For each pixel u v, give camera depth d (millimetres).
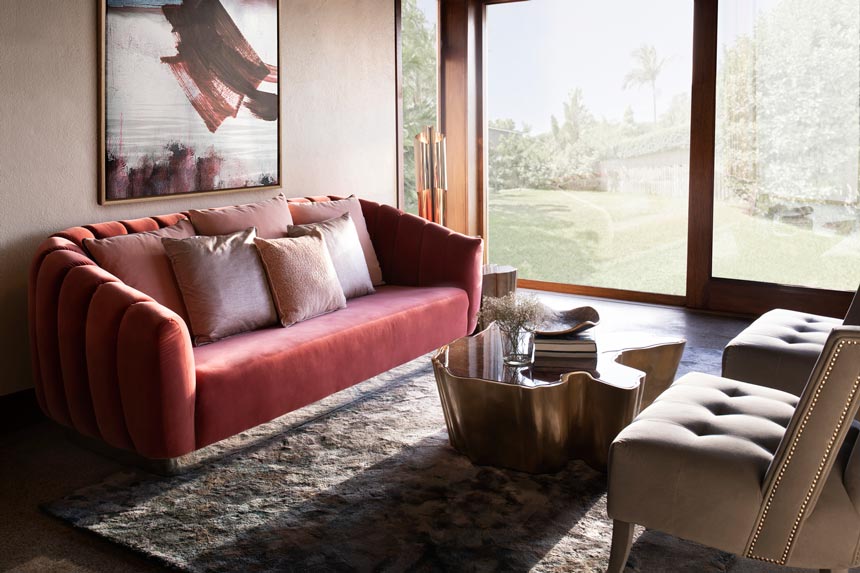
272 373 3123
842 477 1895
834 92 4816
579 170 5953
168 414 2721
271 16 4438
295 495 2719
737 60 5105
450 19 6191
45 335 3025
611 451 2084
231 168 4289
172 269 3367
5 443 3266
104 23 3582
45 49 3400
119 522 2535
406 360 3932
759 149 5109
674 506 2010
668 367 3289
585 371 2871
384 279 4691
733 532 1944
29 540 2447
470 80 6215
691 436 2086
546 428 2787
